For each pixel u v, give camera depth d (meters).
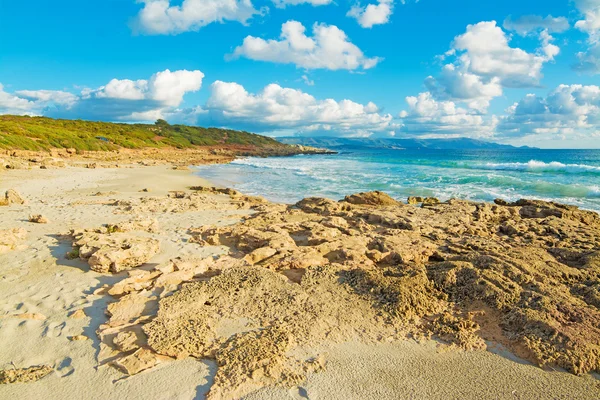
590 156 79.81
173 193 21.47
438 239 10.99
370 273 7.26
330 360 5.18
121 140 63.94
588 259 8.48
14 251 9.45
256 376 4.76
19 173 29.08
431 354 5.42
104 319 6.22
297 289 6.95
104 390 4.60
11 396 4.50
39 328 5.92
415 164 52.97
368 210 15.67
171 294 6.80
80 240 9.66
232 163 60.06
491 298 6.59
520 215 15.98
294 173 39.75
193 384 4.68
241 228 11.45
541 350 5.38
